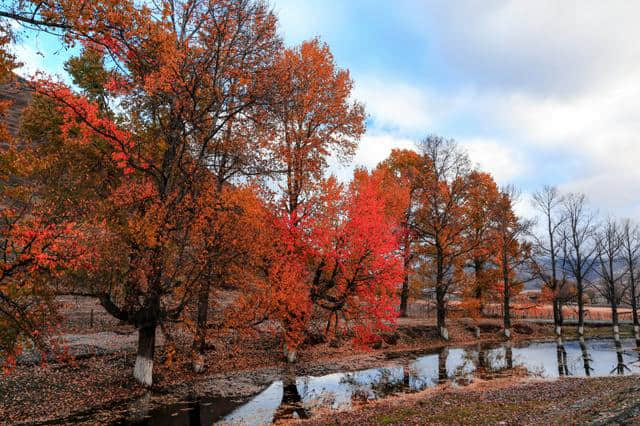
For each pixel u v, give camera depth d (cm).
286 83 1972
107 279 1559
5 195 1054
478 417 1226
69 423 1309
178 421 1377
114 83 1527
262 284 1947
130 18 1142
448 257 3406
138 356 1714
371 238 1889
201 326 1902
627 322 4684
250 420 1399
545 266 3781
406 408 1434
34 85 1181
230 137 1969
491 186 3788
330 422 1307
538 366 2428
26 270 995
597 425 958
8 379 1520
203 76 1680
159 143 1825
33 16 852
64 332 2270
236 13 1706
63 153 1620
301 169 2228
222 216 1742
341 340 2798
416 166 3659
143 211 1678
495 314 4662
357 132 2327
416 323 3594
